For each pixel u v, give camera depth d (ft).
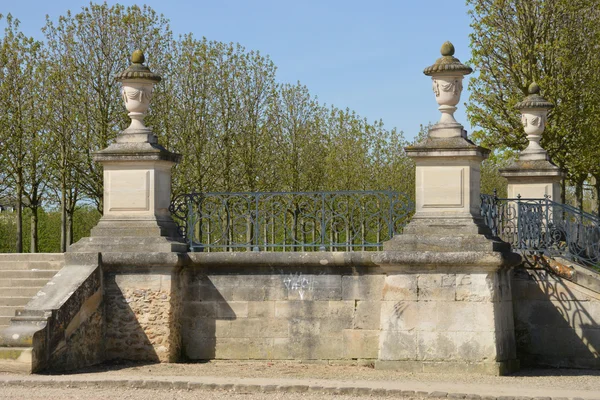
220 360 53.26
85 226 160.45
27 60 108.06
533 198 56.95
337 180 121.39
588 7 84.38
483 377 47.16
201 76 105.09
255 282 53.26
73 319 49.24
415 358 49.19
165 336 51.83
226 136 105.09
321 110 125.08
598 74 84.94
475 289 48.78
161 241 52.26
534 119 64.28
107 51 99.60
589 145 84.94
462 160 49.80
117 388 42.57
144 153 52.75
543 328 54.65
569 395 40.04
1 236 161.79
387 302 49.90
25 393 40.81
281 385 41.98
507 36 85.10
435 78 50.85
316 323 52.49
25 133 107.14
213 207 54.70
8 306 54.19
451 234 49.26
